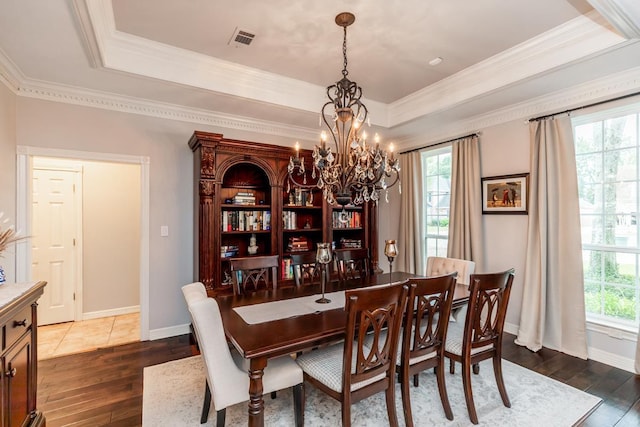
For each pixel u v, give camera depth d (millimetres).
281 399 2371
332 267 4125
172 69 2920
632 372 2754
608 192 3068
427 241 4820
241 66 3195
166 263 3600
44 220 3994
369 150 2469
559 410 2227
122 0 2184
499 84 3064
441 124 4250
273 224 3904
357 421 2117
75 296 4160
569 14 2357
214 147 3416
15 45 2324
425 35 2631
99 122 3260
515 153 3576
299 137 4527
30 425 1704
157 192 3551
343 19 2395
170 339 3523
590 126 3193
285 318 2096
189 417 2145
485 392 2457
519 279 3537
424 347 2066
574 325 3062
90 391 2473
